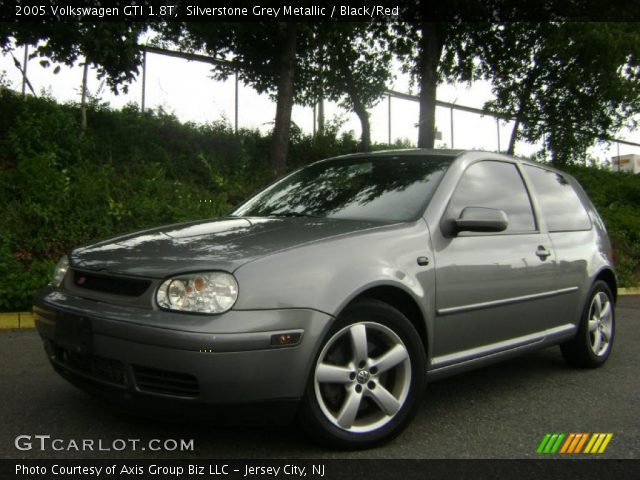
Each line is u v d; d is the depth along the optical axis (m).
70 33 11.04
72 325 2.90
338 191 3.97
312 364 2.79
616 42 16.27
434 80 16.09
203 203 10.23
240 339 2.57
